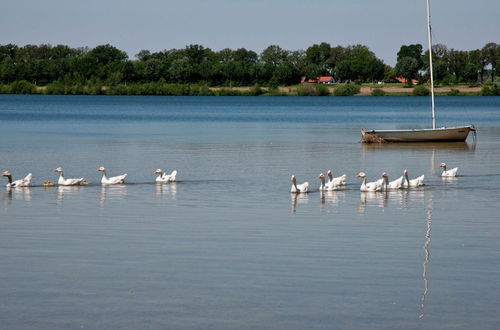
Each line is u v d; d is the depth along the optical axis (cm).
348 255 2738
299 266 2594
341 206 3706
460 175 4875
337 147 6719
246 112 13362
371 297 2297
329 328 2080
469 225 3262
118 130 8675
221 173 4900
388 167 5306
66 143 6919
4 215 3428
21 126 9162
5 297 2286
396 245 2889
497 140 7494
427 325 2095
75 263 2622
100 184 4403
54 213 3484
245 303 2248
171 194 4047
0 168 5091
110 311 2186
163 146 6712
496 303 2250
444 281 2444
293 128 9281
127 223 3266
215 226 3209
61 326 2086
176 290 2352
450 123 10450
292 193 4097
